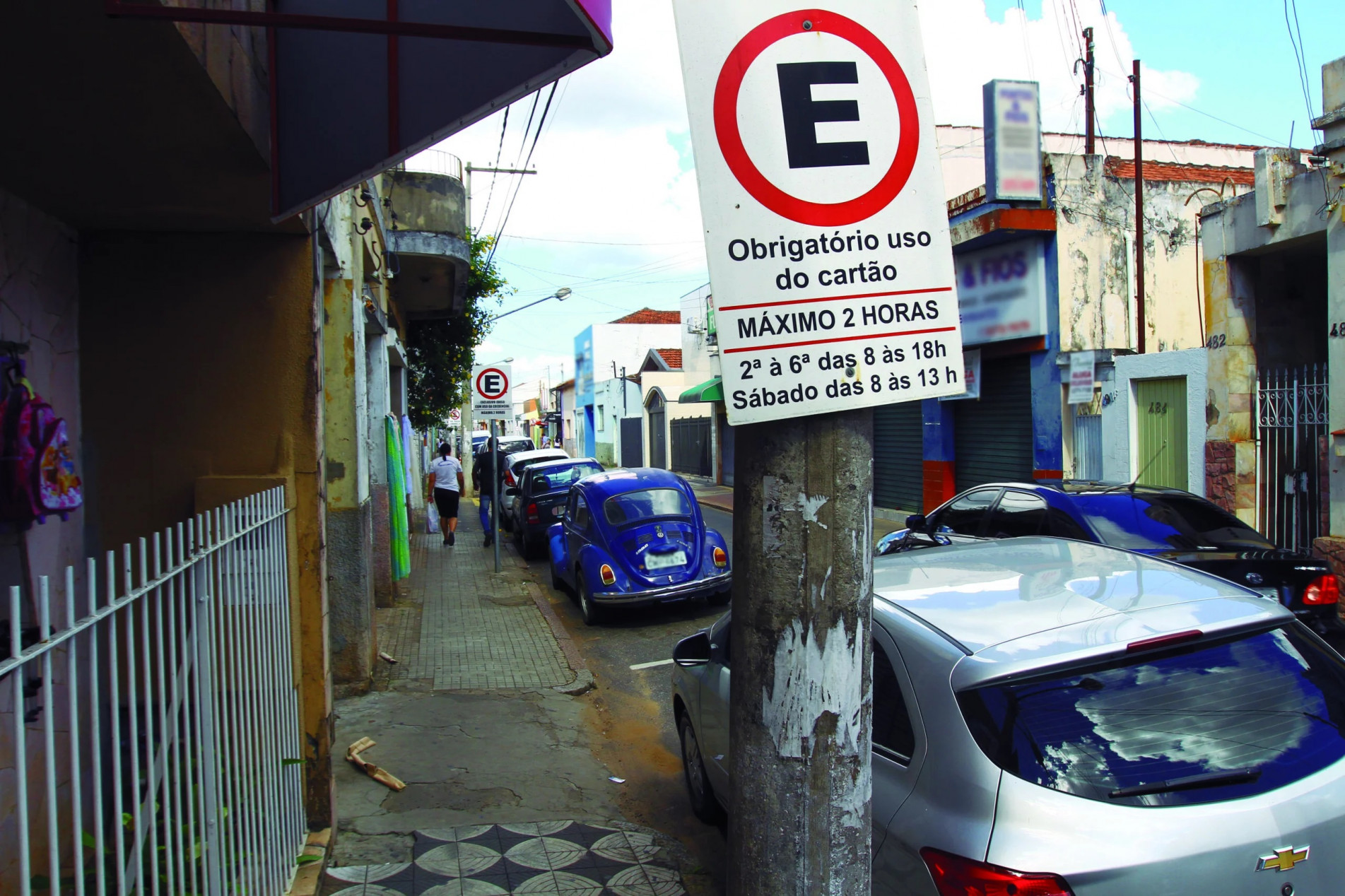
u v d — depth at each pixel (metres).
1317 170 9.35
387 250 11.06
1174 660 2.93
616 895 4.01
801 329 2.09
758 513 2.12
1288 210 9.71
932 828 2.75
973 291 15.38
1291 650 3.03
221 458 4.39
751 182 2.09
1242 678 2.91
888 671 3.28
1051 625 3.13
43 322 3.99
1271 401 10.30
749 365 2.07
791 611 2.09
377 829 4.71
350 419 7.18
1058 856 2.46
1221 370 10.77
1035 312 14.10
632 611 10.78
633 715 7.08
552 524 15.12
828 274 2.11
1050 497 7.46
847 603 2.11
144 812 2.60
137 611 4.18
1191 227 14.43
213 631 2.90
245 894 3.09
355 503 7.21
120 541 4.34
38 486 3.40
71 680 1.87
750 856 2.14
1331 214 9.10
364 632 7.24
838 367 2.09
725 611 10.48
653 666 8.45
